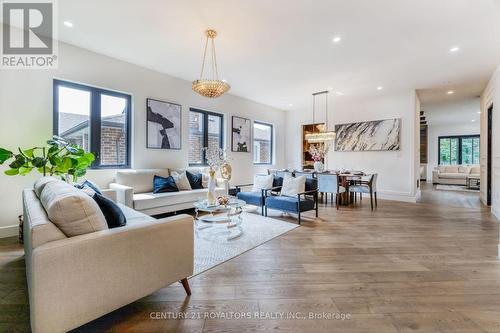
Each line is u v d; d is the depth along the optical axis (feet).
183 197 14.01
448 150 37.83
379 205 18.44
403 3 8.81
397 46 12.18
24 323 5.11
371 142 22.08
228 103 21.11
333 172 19.47
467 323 5.19
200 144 19.33
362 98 22.47
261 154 25.34
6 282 6.74
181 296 6.22
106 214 6.02
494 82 15.76
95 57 13.20
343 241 10.39
